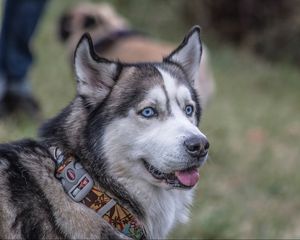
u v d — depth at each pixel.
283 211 7.40
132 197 3.76
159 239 3.92
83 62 3.82
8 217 3.51
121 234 3.73
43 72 10.59
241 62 15.64
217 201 7.09
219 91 12.77
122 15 16.81
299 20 16.95
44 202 3.55
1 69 7.68
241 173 8.24
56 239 3.52
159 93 3.81
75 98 3.89
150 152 3.72
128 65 3.92
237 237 6.14
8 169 3.63
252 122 10.95
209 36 16.94
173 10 17.17
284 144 10.18
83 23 9.82
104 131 3.72
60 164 3.70
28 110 7.82
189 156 3.64
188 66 4.27
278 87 14.61
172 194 3.91
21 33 7.64
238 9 16.92
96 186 3.70
